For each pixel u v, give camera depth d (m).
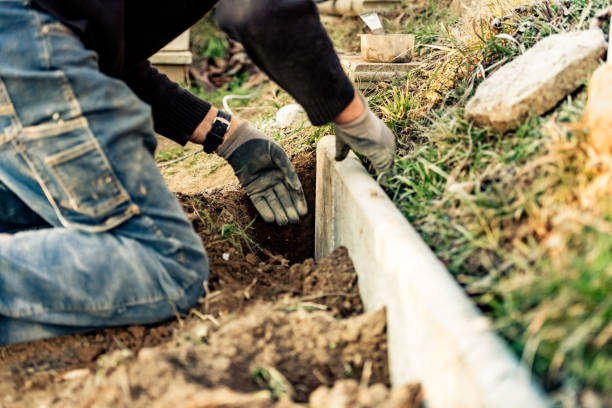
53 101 1.39
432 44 2.57
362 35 2.52
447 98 2.08
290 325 1.37
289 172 2.12
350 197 1.69
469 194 1.50
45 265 1.42
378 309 1.37
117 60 1.59
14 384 1.40
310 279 1.64
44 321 1.45
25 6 1.37
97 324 1.49
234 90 3.95
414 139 2.01
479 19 2.36
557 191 1.29
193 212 2.04
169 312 1.53
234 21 1.46
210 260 1.81
